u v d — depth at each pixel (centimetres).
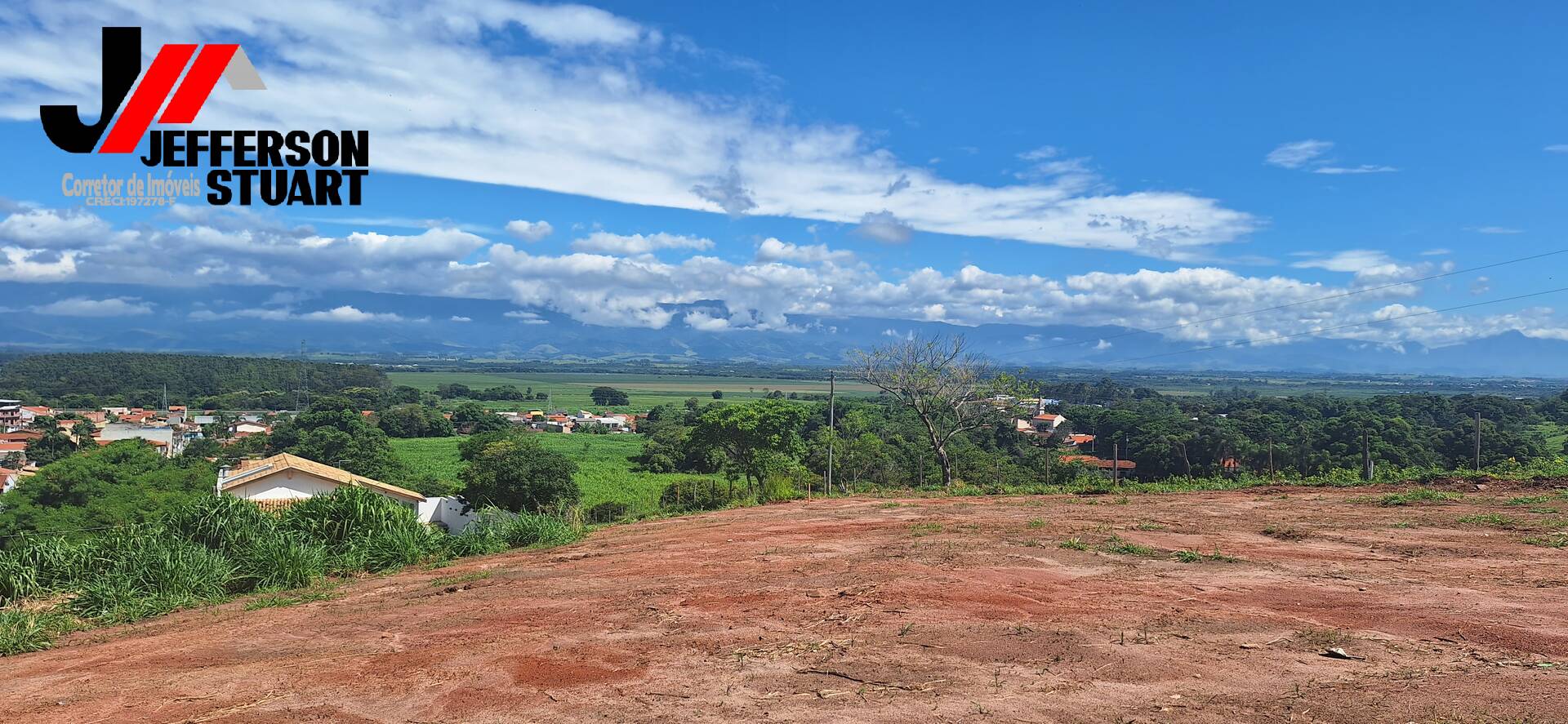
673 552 1168
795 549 1128
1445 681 474
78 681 608
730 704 479
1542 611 636
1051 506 1675
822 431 3944
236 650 689
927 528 1298
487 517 1617
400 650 641
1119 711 445
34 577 1139
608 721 459
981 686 494
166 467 4253
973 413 3120
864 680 512
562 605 798
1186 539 1107
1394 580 782
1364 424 3762
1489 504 1377
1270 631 602
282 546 1199
